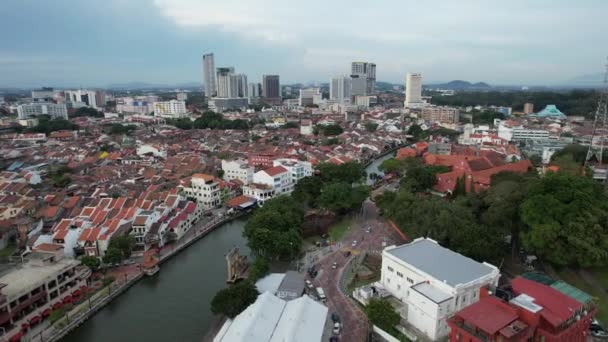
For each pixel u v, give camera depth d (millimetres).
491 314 69688
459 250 109188
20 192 172000
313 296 99938
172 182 189500
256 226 124750
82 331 91938
